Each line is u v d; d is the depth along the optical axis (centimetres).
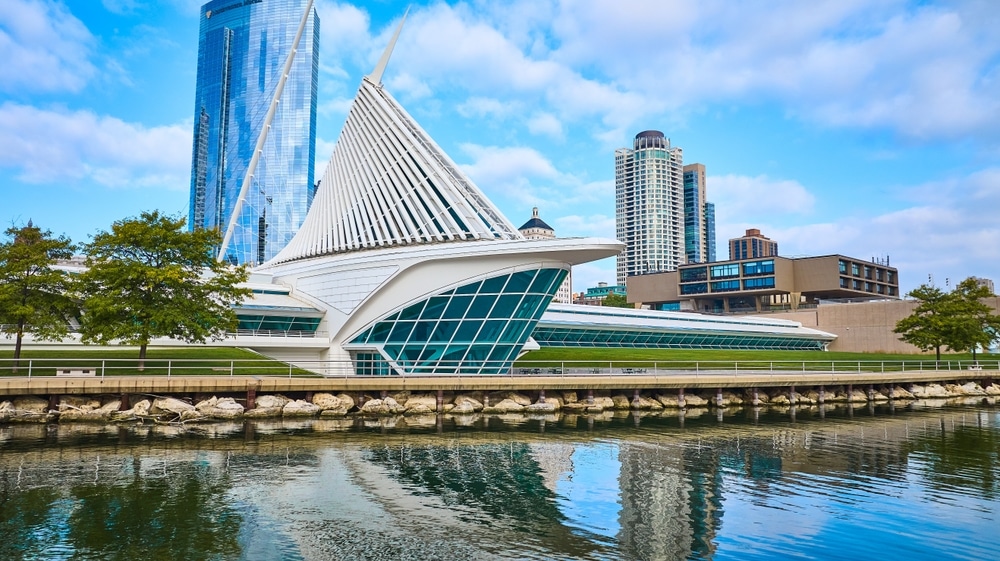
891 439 3556
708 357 8225
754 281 14762
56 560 1656
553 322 8331
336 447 3091
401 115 6556
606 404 4947
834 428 3981
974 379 7069
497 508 2156
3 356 4641
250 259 18812
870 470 2766
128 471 2536
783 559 1744
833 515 2119
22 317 4162
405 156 6028
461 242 5447
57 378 3666
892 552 1802
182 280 4388
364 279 5628
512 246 4994
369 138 6425
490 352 5278
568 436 3544
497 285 5109
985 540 1897
